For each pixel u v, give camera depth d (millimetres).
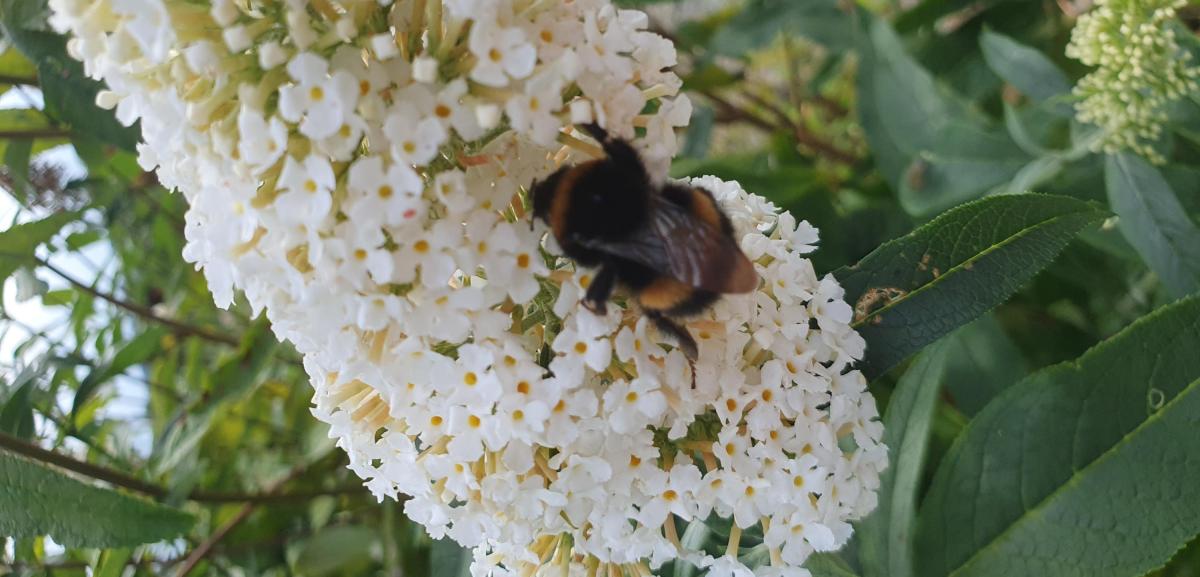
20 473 143
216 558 189
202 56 102
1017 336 176
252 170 104
